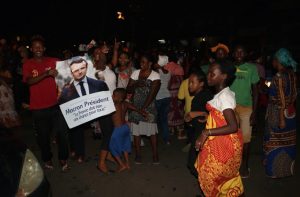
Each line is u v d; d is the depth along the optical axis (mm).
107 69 6422
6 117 8703
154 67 7020
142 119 6133
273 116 5379
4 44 12352
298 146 7441
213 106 3832
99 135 7977
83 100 5496
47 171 6047
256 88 5527
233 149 3783
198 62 8766
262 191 5242
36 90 5660
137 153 6387
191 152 4930
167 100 7324
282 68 5289
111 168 6219
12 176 2969
